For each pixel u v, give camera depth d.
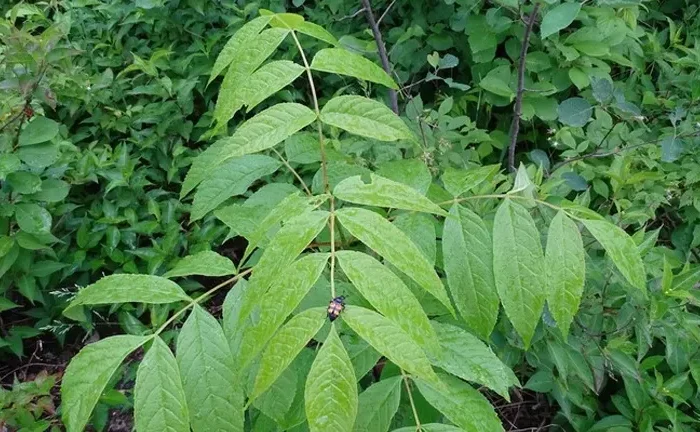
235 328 0.53
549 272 0.56
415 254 0.46
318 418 0.41
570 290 0.56
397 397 0.57
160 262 1.44
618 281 0.96
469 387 0.57
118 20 1.89
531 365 1.08
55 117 1.76
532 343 1.01
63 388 0.50
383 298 0.44
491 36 1.53
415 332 0.43
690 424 1.13
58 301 1.53
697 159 1.35
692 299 0.94
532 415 1.28
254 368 0.58
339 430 0.40
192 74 1.75
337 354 0.42
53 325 1.51
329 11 1.80
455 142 1.47
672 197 1.30
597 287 1.00
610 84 1.21
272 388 0.59
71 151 1.57
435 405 0.55
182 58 1.83
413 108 1.40
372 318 0.43
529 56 1.51
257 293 0.47
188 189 0.77
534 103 1.51
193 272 0.61
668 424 1.13
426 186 0.71
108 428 1.39
